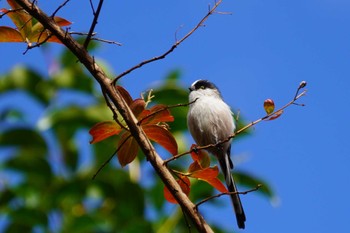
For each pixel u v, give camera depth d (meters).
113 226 11.54
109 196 11.77
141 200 11.60
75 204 11.79
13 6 7.42
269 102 7.26
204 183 11.20
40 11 7.17
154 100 12.20
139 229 10.84
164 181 6.93
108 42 7.25
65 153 12.38
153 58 6.94
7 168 11.95
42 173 11.90
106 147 12.07
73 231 11.26
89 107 12.38
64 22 7.38
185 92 12.14
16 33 7.34
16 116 12.92
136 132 6.99
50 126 12.09
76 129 12.49
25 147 12.45
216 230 11.32
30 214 11.27
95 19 7.07
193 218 6.81
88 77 12.90
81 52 7.11
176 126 12.22
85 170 12.18
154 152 7.04
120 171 11.89
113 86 7.05
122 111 7.01
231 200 9.41
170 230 11.05
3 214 11.61
